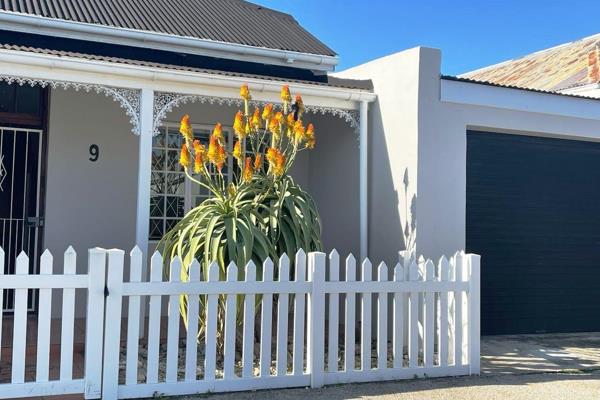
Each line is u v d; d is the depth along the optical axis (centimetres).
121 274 488
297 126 650
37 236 829
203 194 926
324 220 917
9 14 822
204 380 512
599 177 888
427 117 742
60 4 942
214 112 925
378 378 568
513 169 831
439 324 595
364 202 785
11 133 824
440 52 755
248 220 596
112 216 866
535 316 841
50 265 473
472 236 803
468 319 601
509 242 827
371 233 811
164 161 902
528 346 757
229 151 927
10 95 823
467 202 802
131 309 492
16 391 464
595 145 886
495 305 820
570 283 862
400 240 755
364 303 568
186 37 912
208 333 515
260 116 723
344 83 859
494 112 786
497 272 819
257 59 966
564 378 602
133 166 881
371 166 816
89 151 857
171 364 502
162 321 825
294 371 540
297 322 543
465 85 769
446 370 593
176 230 632
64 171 843
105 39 884
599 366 657
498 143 823
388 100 788
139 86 678
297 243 622
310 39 1083
